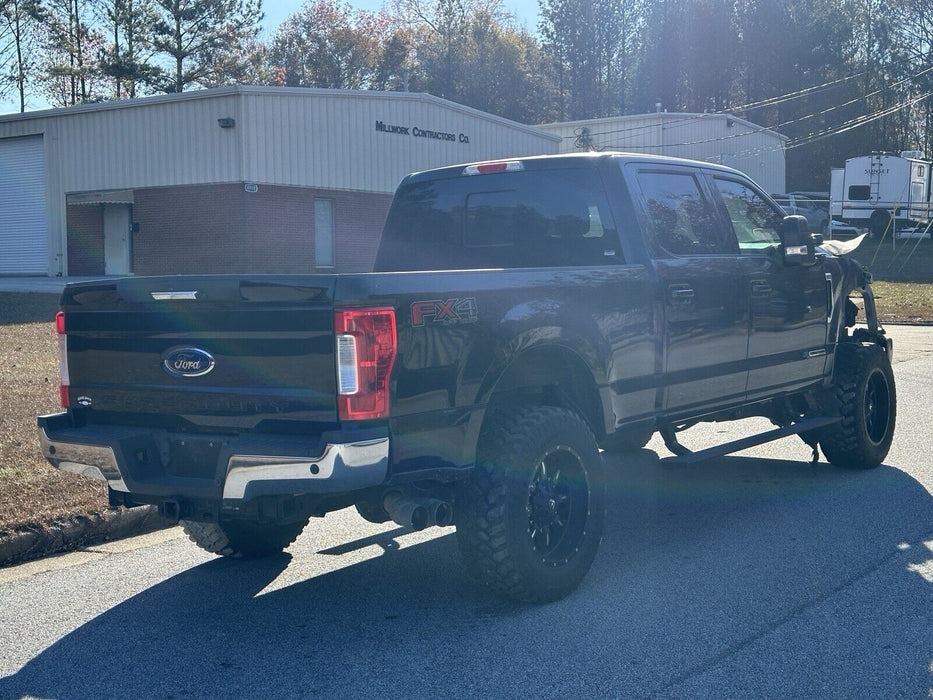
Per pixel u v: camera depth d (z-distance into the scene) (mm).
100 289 4852
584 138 42281
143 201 32344
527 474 4812
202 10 56844
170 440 4766
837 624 4672
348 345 4188
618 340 5492
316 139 32219
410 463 4422
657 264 5824
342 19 78250
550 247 6164
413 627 4762
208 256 31172
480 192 6457
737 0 70812
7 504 6441
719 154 43344
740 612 4848
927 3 64688
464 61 74750
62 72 56281
